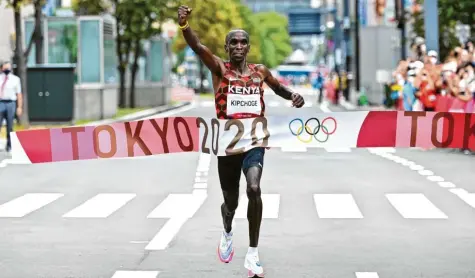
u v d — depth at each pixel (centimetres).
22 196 1573
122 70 5331
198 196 1553
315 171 1980
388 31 5562
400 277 907
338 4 9000
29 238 1146
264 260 995
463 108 2502
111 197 1548
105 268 958
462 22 3919
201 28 9225
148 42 5878
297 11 19562
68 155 998
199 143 968
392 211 1362
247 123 912
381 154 2444
